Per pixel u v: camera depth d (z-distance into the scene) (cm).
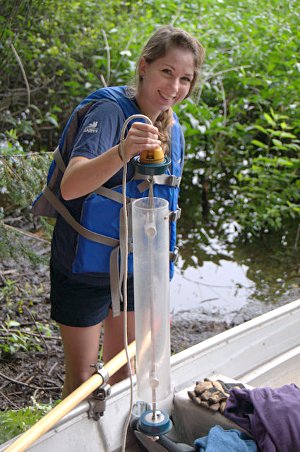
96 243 213
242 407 198
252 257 470
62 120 573
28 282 417
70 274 220
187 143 521
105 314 235
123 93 212
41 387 328
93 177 185
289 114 532
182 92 212
